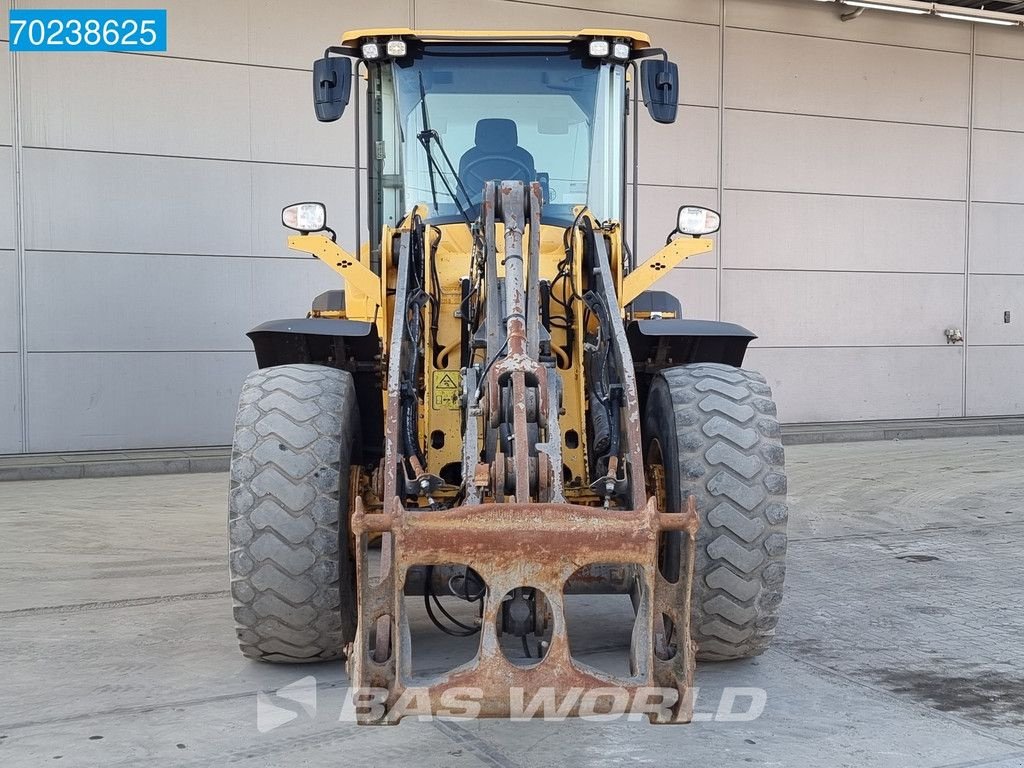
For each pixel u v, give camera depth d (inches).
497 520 112.6
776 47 520.7
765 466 152.3
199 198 431.8
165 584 221.1
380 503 159.9
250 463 149.8
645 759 131.7
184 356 433.1
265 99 439.2
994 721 144.9
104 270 419.8
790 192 528.7
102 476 380.8
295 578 148.3
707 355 186.1
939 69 559.2
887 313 555.8
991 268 581.0
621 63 191.5
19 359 409.7
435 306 160.7
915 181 557.6
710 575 151.4
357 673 111.3
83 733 139.0
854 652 175.5
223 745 135.3
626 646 177.5
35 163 408.8
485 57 190.1
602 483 143.3
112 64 417.4
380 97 191.8
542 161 189.9
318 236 173.2
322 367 163.3
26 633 185.8
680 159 504.1
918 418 567.2
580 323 159.6
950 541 269.1
